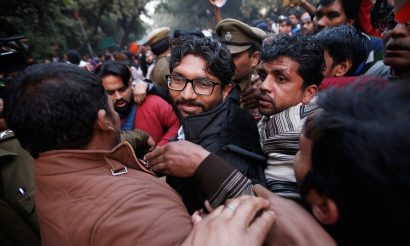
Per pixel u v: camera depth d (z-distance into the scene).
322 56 1.02
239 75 1.95
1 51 1.97
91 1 16.67
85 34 16.20
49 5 10.23
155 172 0.94
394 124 0.38
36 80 0.74
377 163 0.37
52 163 0.75
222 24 1.90
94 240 0.66
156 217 0.69
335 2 2.08
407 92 0.41
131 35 31.14
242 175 0.79
